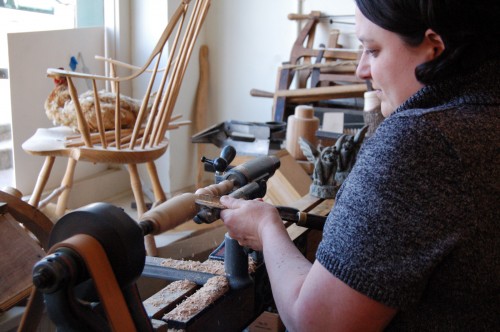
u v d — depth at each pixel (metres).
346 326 0.76
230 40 3.58
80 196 3.11
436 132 0.74
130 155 2.18
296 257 0.89
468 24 0.73
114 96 2.41
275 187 2.11
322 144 2.48
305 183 2.22
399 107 0.81
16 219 1.65
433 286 0.77
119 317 0.78
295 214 1.17
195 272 1.28
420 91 0.80
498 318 0.78
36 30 2.75
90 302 0.84
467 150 0.73
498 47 0.77
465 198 0.73
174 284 1.24
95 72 3.13
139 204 2.43
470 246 0.74
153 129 2.28
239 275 1.22
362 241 0.75
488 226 0.74
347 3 3.29
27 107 2.73
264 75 3.56
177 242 2.40
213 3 3.55
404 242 0.73
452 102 0.78
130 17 3.22
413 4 0.74
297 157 2.47
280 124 2.70
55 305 0.77
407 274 0.73
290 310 0.83
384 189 0.74
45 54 2.77
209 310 1.13
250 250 1.21
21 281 1.41
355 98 3.18
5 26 2.61
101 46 3.16
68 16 2.96
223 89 3.66
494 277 0.76
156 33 3.19
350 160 1.86
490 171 0.74
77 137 2.31
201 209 1.00
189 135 3.59
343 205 0.78
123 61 3.22
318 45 3.40
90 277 0.78
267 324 1.52
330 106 3.25
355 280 0.74
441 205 0.73
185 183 3.62
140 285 1.72
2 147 2.68
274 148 2.54
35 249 1.49
